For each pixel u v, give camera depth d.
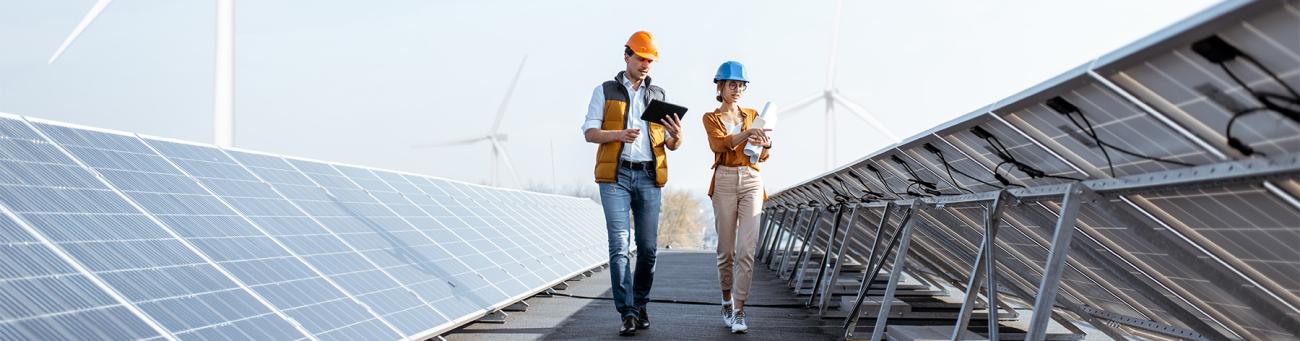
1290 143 2.59
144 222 4.82
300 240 6.14
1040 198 4.43
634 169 7.06
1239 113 2.61
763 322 8.25
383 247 7.17
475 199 12.30
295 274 5.47
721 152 7.36
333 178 8.30
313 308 5.14
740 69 7.37
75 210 4.43
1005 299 10.82
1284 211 3.00
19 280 3.56
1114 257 5.01
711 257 22.08
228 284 4.74
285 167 7.60
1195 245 3.93
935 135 4.64
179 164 6.03
